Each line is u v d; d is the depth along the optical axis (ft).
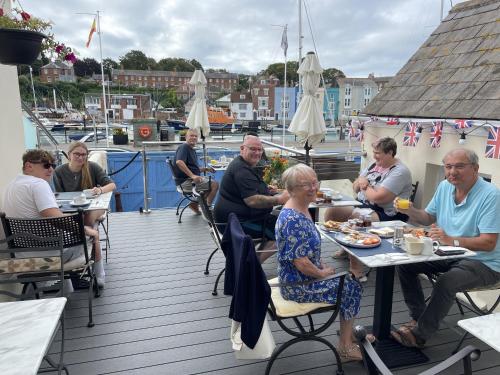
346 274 6.94
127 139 53.57
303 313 6.98
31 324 4.69
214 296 10.57
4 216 8.45
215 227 10.73
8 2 9.22
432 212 9.43
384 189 11.34
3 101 10.69
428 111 12.47
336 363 7.68
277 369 7.51
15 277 8.75
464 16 15.14
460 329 8.91
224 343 8.40
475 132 10.78
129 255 13.57
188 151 18.71
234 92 188.03
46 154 9.38
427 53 15.37
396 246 7.82
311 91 16.69
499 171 10.25
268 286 6.17
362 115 15.80
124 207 32.07
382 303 8.08
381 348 8.00
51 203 8.99
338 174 18.10
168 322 9.21
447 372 7.40
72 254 9.20
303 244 6.83
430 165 13.05
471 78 12.13
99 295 10.52
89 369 7.46
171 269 12.38
